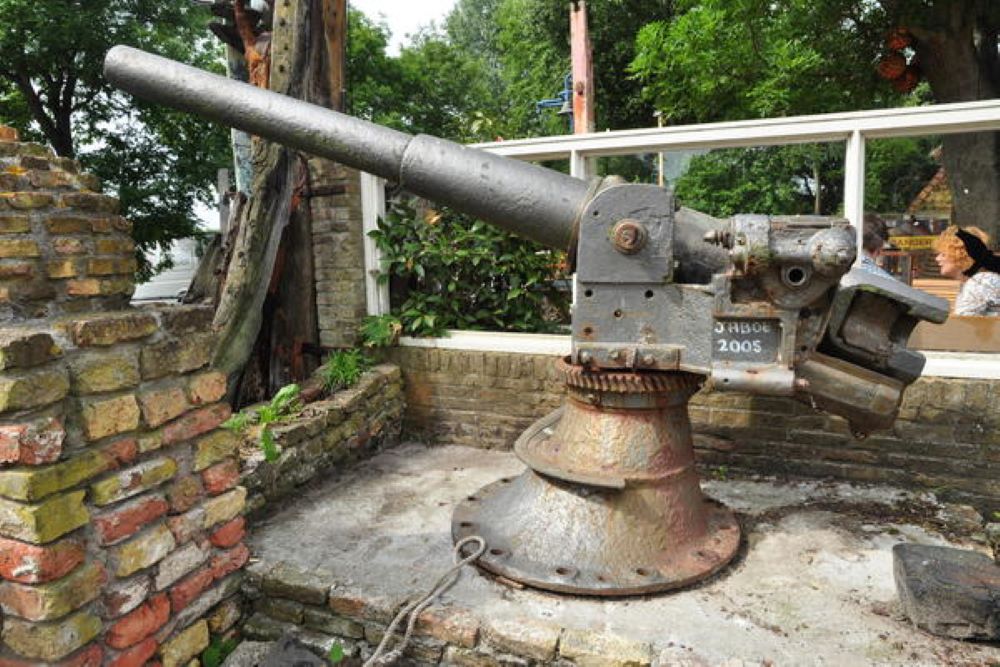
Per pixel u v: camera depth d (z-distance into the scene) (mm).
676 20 10711
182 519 2002
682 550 2223
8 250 2482
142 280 12734
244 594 2303
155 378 1893
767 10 8531
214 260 4336
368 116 20406
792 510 2785
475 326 4078
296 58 3680
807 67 8328
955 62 6879
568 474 2189
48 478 1576
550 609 2057
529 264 4043
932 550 2139
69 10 11711
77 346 1688
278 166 3549
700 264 2092
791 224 1793
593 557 2156
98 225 2916
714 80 9141
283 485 2863
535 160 3527
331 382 3469
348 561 2375
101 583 1743
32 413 1572
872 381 1933
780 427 3156
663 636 1925
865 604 2096
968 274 3076
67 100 13203
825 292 1859
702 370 2002
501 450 3650
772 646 1880
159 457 1923
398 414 3803
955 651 1861
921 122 2826
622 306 2070
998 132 4309
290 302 3906
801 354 1921
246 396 3867
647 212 2002
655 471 2229
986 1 6695
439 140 2336
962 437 2893
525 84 16859
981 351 2955
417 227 3834
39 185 2748
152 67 2459
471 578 2232
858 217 3006
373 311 3840
